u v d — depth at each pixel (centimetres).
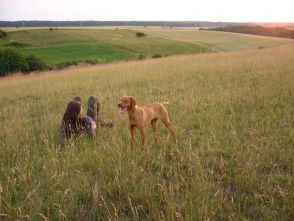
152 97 688
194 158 338
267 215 246
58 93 859
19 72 1959
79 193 297
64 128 447
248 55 1702
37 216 265
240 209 262
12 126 531
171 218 246
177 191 276
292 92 635
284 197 263
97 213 265
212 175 315
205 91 718
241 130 443
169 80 927
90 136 446
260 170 327
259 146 377
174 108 584
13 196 302
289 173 315
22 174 323
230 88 727
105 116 564
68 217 263
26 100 812
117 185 300
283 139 395
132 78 1012
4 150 414
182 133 448
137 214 251
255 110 532
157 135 437
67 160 359
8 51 2072
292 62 1166
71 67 2075
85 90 870
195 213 251
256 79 842
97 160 356
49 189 305
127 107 377
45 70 2134
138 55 3219
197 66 1242
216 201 265
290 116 481
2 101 819
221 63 1295
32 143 449
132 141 393
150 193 281
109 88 866
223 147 381
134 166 326
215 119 491
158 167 346
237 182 300
